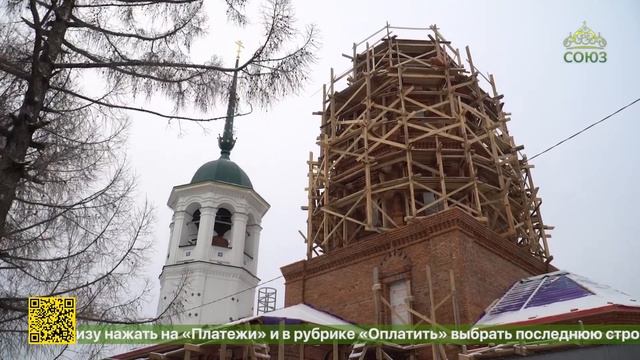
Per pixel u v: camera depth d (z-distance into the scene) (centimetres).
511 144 2414
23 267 743
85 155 833
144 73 898
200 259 3141
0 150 734
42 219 789
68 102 860
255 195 3544
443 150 2111
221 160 3731
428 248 1817
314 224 2441
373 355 1670
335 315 1941
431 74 2423
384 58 2564
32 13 794
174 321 852
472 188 2064
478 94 2452
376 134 2342
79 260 773
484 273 1778
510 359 1253
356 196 2152
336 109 2625
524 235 2230
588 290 1530
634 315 1323
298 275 2166
